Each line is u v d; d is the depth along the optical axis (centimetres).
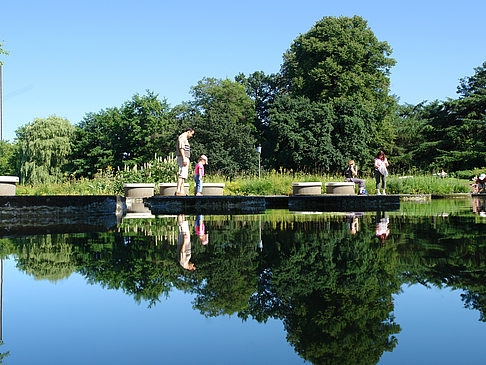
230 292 189
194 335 138
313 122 3909
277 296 181
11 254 305
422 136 5075
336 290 190
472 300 170
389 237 384
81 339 136
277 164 4147
